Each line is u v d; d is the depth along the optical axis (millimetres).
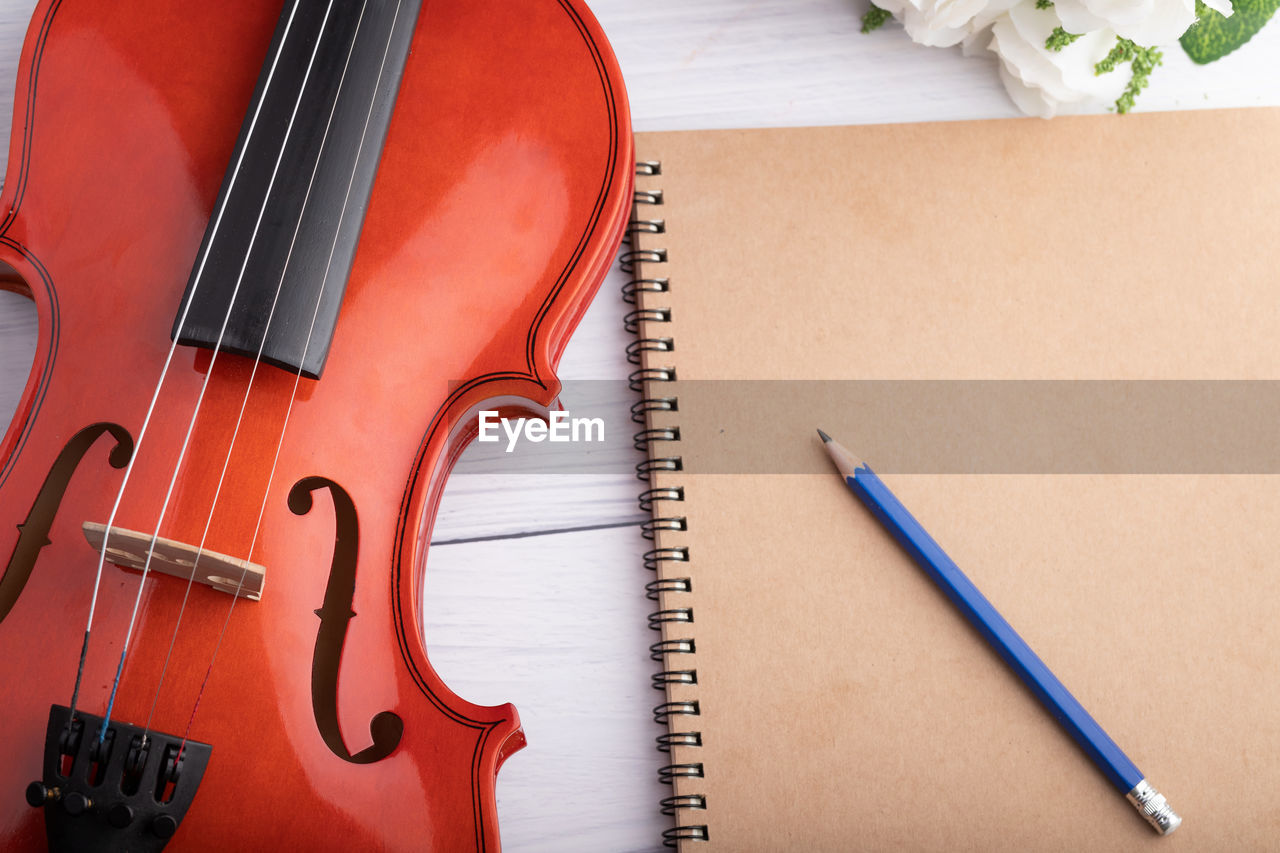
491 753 776
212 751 732
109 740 712
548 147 967
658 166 1170
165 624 756
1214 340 1121
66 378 830
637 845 962
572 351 1125
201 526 789
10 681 731
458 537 1048
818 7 1283
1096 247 1157
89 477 796
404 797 753
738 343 1102
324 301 849
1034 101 1224
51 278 871
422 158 940
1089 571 1033
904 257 1146
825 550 1034
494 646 1011
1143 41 1099
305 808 735
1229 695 996
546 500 1067
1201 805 961
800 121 1233
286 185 876
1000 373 1102
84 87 933
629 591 1041
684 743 964
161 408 817
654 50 1254
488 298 921
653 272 1125
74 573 766
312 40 930
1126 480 1066
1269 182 1192
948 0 1117
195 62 946
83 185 899
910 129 1209
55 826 691
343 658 787
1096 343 1116
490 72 978
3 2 1158
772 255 1140
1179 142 1209
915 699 987
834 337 1108
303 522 810
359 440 848
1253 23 1255
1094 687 996
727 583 1019
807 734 973
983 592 1021
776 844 939
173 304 856
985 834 950
